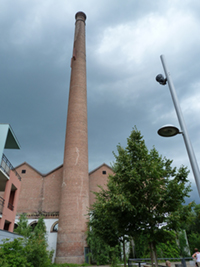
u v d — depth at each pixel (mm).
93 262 26859
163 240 9578
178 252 27391
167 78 7164
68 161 32344
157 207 9945
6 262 10359
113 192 10578
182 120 6379
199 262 12172
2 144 17297
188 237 34594
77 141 33688
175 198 9758
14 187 20250
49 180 38719
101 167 40844
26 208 36469
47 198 37281
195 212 35031
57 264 23781
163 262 20922
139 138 11711
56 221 32938
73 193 30031
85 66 42719
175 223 9359
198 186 5367
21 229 27562
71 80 40125
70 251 26797
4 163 17766
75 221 28375
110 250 25922
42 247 13852
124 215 10172
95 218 17375
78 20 49500
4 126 18281
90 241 27203
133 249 26125
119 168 10938
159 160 11086
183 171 10477
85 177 31812
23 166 39938
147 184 9852
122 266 20891
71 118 35688
